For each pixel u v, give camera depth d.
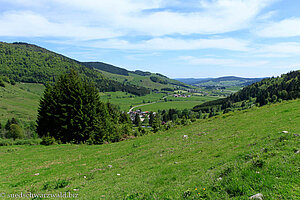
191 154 21.14
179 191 10.84
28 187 19.52
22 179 22.61
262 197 7.66
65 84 57.00
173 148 26.80
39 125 57.97
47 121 56.25
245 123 31.70
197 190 9.98
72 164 27.80
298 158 10.13
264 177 9.05
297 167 9.29
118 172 20.72
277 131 19.80
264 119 30.67
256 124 28.33
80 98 55.06
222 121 41.59
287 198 7.25
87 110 56.53
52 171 24.98
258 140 18.34
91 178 20.25
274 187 8.13
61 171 24.67
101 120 61.03
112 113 97.44
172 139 34.72
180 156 21.52
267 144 15.19
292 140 13.80
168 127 66.31
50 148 43.66
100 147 41.00
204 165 15.69
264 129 23.14
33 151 41.09
